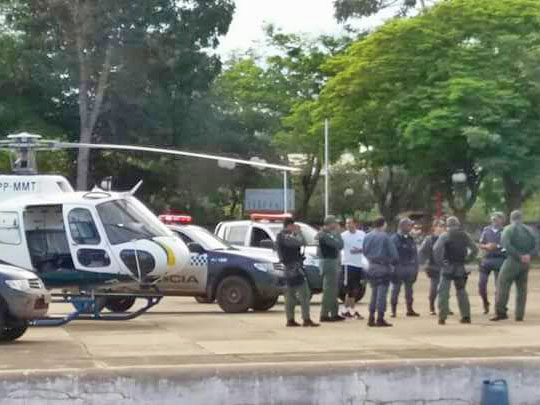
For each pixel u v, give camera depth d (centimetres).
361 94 4572
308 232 2639
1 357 1495
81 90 5116
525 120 4416
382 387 1267
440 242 1989
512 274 2036
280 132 5488
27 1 5103
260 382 1239
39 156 5369
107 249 1969
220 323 2058
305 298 1966
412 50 4478
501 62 4422
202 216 6009
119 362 1414
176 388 1219
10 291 1633
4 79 5184
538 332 1844
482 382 1284
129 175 5722
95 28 4981
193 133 5494
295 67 5831
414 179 5228
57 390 1190
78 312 1984
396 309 2242
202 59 5181
